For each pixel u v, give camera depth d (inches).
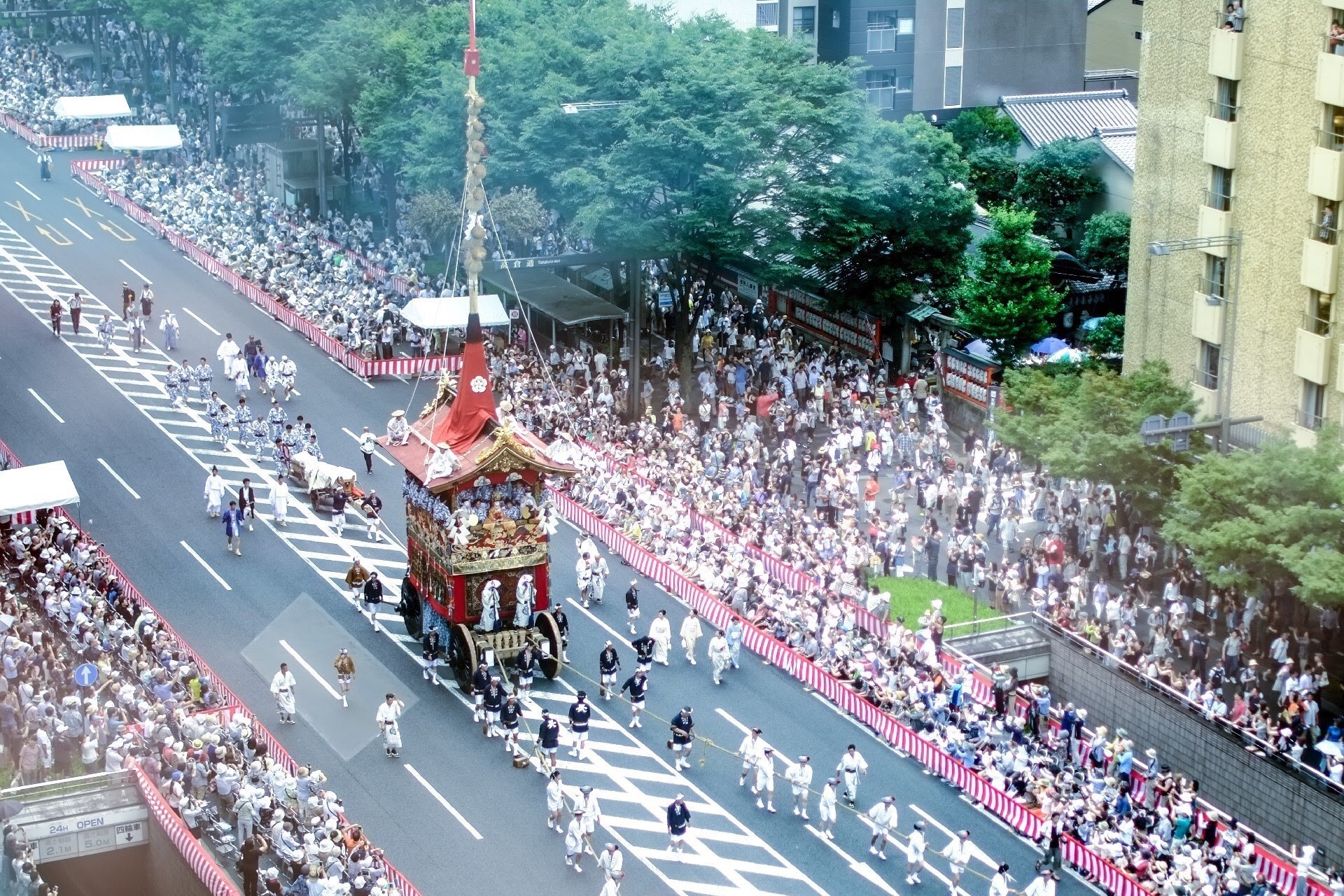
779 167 4923.7
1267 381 4104.3
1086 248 5585.6
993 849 3255.4
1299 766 3260.3
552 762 3403.1
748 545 4121.6
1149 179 4397.1
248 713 3496.6
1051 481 4382.4
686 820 3201.3
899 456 4662.9
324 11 6353.3
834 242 5054.1
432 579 3752.5
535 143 5098.4
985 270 4965.6
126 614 3806.6
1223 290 4192.9
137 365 5216.5
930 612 3791.8
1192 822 3223.4
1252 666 3491.6
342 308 5433.1
